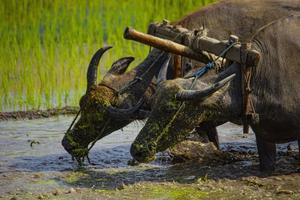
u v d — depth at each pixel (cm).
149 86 3900
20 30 6188
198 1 6550
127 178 3716
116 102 3859
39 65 5669
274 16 3766
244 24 3822
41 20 6475
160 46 3572
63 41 6050
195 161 3944
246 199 3356
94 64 3900
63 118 5106
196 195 3425
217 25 3862
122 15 6488
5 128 4834
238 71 3550
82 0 6544
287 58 3638
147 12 6556
